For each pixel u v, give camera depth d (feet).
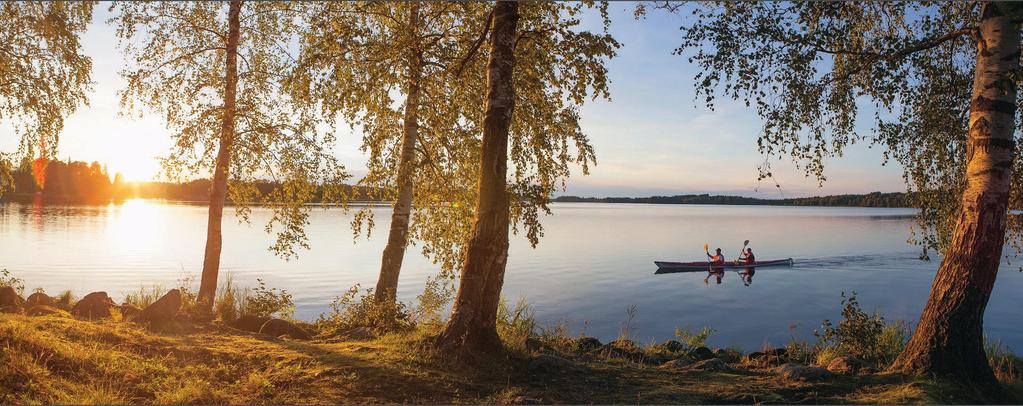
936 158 31.78
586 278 99.45
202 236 167.53
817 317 67.87
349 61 32.01
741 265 119.03
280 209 45.88
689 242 187.32
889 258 137.90
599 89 28.63
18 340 20.75
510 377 23.67
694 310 71.77
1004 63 24.40
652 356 30.99
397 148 40.57
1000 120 24.43
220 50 45.01
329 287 81.20
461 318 26.00
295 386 21.03
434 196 40.78
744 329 60.64
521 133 32.45
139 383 20.35
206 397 19.30
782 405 21.29
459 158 39.96
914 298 81.51
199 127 43.34
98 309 30.09
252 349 25.43
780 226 305.73
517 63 30.48
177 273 91.71
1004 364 29.50
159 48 42.96
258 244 146.92
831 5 29.35
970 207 24.82
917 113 31.81
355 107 33.35
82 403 17.66
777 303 77.66
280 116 44.73
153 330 27.45
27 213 255.09
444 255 41.47
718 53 28.22
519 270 110.32
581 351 32.14
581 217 442.50
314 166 44.60
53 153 37.96
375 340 29.12
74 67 35.63
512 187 27.68
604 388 23.04
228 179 45.27
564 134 30.99
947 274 25.16
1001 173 24.30
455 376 23.02
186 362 23.00
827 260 133.08
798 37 28.50
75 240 145.07
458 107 37.14
